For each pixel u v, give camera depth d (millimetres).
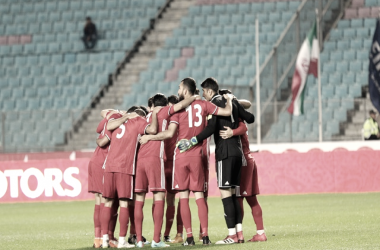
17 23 117812
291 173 64000
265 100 80438
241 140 29922
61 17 116938
